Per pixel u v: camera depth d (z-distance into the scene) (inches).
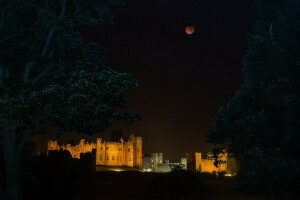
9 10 1115.3
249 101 1430.9
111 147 4382.4
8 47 1131.9
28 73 1135.6
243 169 1307.8
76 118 844.0
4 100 832.3
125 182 1984.5
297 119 1154.0
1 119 870.4
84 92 861.8
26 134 1068.5
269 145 1285.7
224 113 1461.6
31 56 1120.8
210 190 1214.3
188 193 1149.7
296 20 1310.3
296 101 1158.3
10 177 1055.0
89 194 1600.6
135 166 4399.6
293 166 1064.8
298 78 1239.5
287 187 1102.4
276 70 1309.1
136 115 1067.3
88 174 2236.7
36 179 1384.1
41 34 1141.1
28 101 837.2
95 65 1149.7
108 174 2326.5
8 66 1163.3
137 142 4478.3
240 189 1315.2
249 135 1302.9
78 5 1155.9
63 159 1889.8
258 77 1405.0
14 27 1141.7
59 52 1127.0
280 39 1320.1
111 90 931.3
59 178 1766.7
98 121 1024.2
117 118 1033.5
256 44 1402.6
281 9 1416.1
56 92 834.8
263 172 1103.0
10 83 948.6
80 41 1142.3
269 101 1305.4
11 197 1045.2
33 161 1555.1
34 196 1380.4
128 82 918.4
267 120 1274.6
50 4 1138.0
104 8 1157.1
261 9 1469.0
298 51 1247.5
